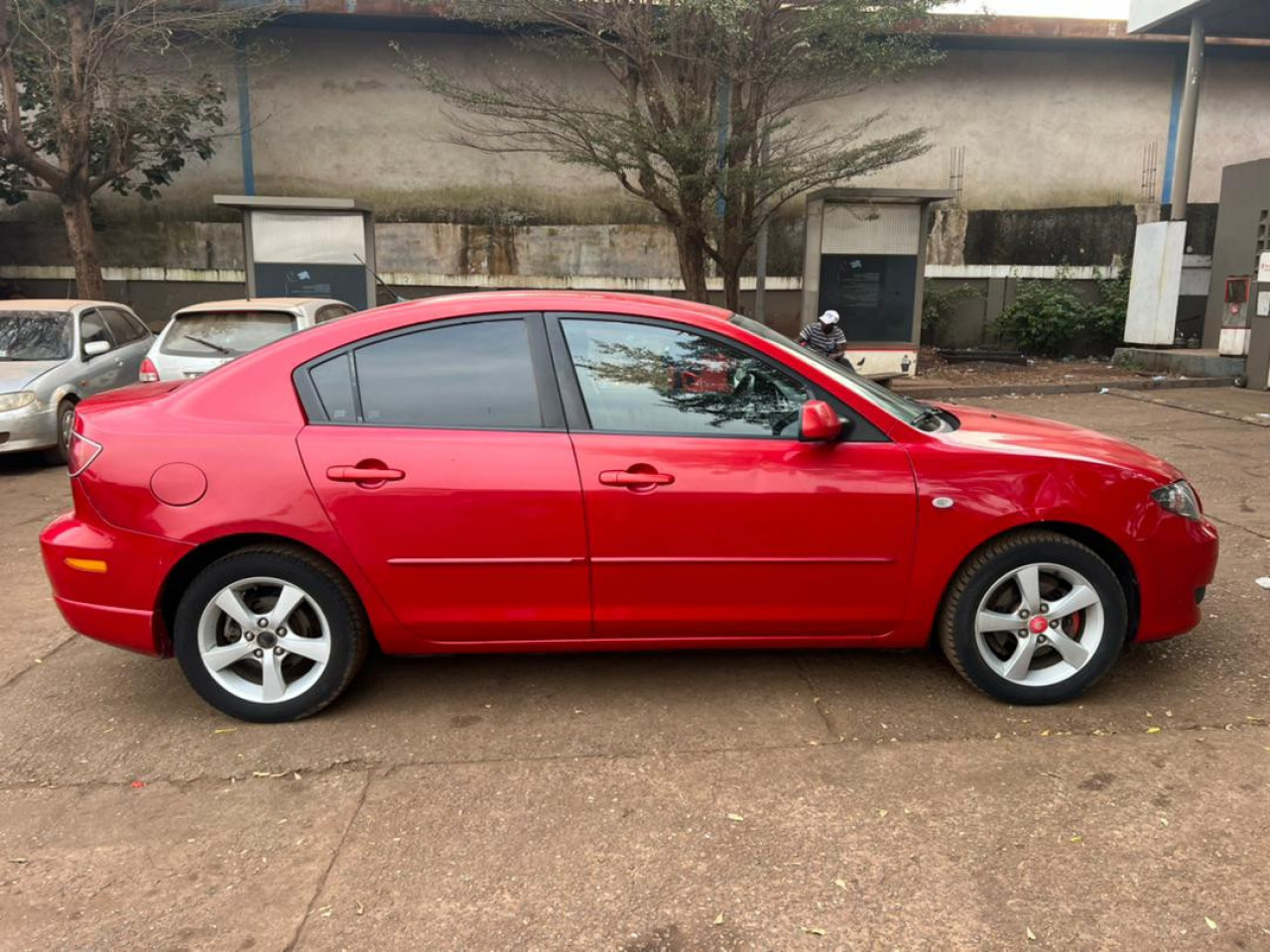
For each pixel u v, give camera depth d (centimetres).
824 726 346
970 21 1259
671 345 353
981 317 1594
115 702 376
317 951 237
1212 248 1512
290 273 1201
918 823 285
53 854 277
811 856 271
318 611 345
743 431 348
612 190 1522
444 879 264
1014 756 322
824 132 1414
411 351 350
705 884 260
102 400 372
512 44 1412
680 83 1116
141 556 337
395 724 354
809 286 1283
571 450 338
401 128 1484
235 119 1459
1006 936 237
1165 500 350
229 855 276
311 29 1441
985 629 351
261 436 338
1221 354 1235
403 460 335
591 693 377
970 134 1559
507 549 338
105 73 1207
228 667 352
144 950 238
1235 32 1377
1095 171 1588
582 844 278
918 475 342
